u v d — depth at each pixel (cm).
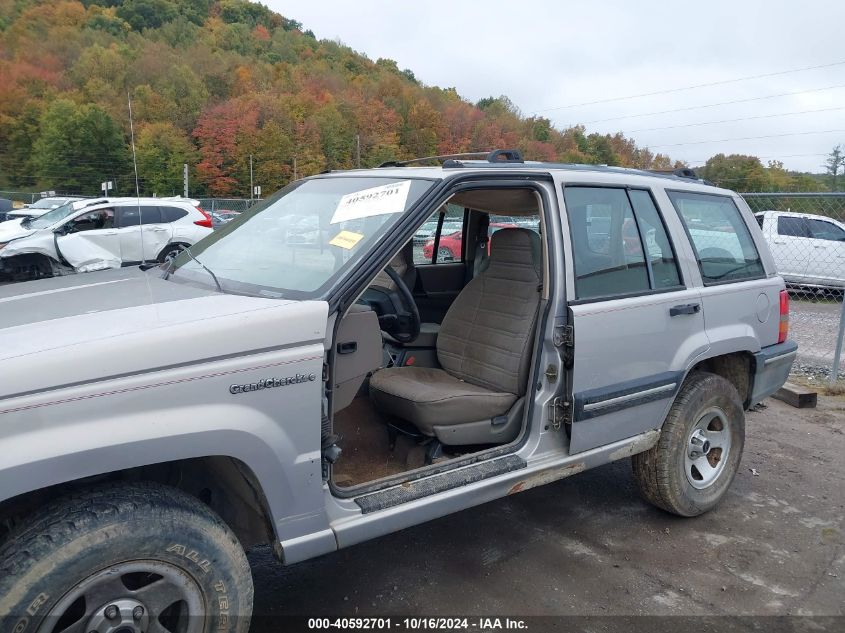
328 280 250
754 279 409
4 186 4850
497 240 359
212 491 251
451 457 319
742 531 378
